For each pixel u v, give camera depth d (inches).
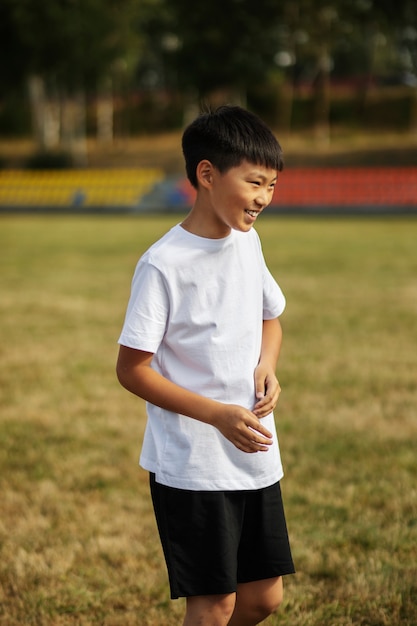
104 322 345.4
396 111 1860.2
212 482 83.4
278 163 81.0
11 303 393.7
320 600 119.2
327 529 142.8
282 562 87.6
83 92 1745.8
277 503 88.1
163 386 82.4
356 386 238.2
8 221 978.1
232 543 84.3
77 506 155.1
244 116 81.2
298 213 1022.4
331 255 580.4
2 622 114.3
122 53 1381.6
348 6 1270.9
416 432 196.1
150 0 1486.2
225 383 84.3
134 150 1619.1
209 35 1314.0
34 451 185.8
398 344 294.7
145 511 153.4
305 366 262.7
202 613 84.6
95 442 192.4
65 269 521.3
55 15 1274.6
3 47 1346.0
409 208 992.9
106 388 241.9
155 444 85.7
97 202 1163.9
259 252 89.6
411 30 1270.9
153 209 1114.7
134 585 124.6
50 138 1824.6
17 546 137.7
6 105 1941.4
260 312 88.4
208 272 83.5
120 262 556.7
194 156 81.5
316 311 361.7
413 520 146.1
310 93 1961.1
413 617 113.9
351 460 177.3
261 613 89.7
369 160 1382.9
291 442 189.5
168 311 82.9
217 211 81.4
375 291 415.2
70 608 117.9
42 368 266.2
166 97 2043.6
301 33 1419.8
